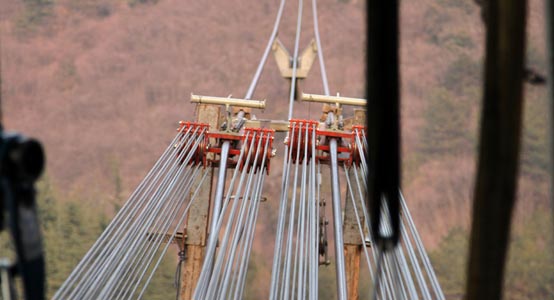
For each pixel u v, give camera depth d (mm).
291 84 47719
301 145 35531
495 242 9406
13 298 10320
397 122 9578
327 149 35312
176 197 32250
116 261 25828
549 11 8938
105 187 139000
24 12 174250
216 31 176750
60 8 174000
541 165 89688
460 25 152625
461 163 133750
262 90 161625
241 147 35125
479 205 9414
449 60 147875
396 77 9531
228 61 173875
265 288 102125
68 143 152750
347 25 172375
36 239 9891
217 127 36562
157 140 158125
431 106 142000
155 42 174875
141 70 169750
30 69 167625
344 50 169375
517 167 9289
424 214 122750
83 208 128500
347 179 34438
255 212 30281
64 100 161000
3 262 10461
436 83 145500
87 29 173250
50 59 170125
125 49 172500
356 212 31000
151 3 176750
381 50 9484
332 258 99812
